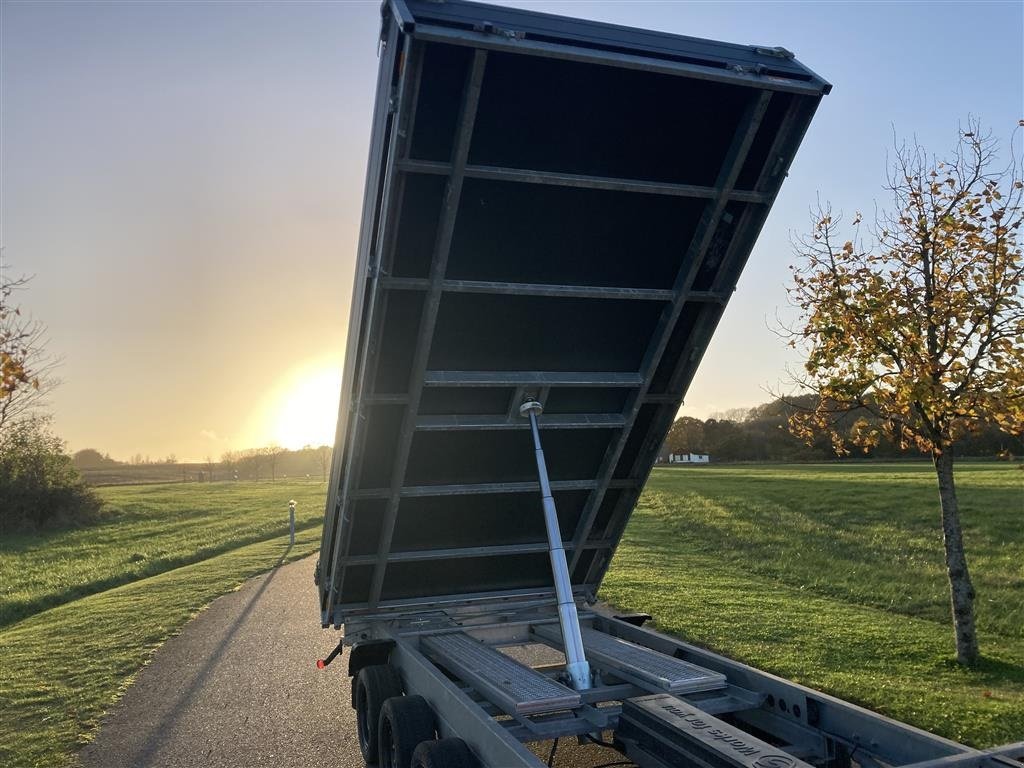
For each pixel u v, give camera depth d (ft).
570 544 22.67
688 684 14.96
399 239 14.65
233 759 21.17
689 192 14.97
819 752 13.84
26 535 111.04
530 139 14.01
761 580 50.44
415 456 18.98
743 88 13.82
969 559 50.37
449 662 18.43
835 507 80.89
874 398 30.89
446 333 16.58
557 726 14.56
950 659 28.78
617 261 16.28
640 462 21.13
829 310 31.12
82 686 29.84
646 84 13.43
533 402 17.67
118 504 147.13
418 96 12.84
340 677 30.09
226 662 33.12
